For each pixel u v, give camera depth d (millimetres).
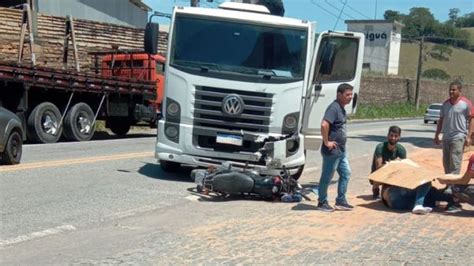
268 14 11242
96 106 19766
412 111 63938
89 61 25344
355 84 10461
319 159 16516
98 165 12617
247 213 8531
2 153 11656
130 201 9172
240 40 10609
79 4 31578
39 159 13141
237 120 10453
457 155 9633
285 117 10516
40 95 17578
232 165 10492
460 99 9609
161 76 22422
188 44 10617
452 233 7402
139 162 13508
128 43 27812
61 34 24234
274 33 10625
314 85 10484
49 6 29359
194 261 6113
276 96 10453
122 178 11164
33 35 22406
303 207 9016
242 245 6734
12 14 22141
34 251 6422
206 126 10492
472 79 87938
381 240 7020
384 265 6027
